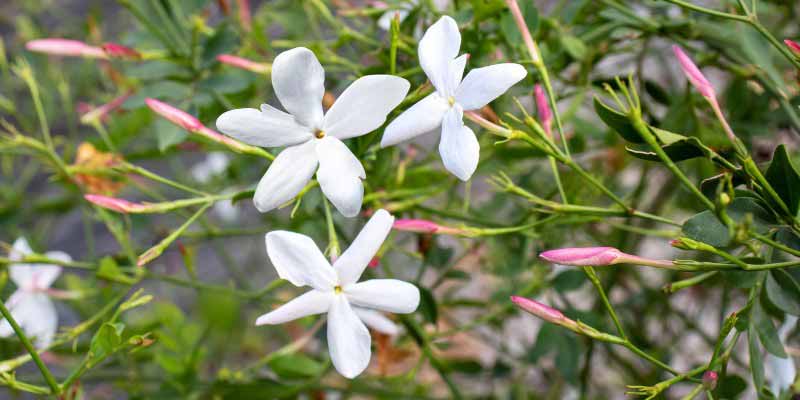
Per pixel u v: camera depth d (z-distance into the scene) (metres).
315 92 0.31
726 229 0.31
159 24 0.43
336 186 0.31
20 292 0.41
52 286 0.47
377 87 0.31
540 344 0.41
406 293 0.32
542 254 0.32
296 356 0.43
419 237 0.40
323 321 0.43
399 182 0.39
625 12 0.38
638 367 0.50
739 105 0.40
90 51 0.39
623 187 0.47
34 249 0.44
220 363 0.55
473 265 0.52
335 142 0.32
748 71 0.39
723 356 0.32
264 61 0.42
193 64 0.40
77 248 0.68
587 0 0.39
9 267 0.41
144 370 0.50
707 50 0.41
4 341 0.41
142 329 0.41
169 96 0.39
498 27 0.38
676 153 0.32
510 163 0.43
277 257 0.32
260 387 0.42
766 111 0.40
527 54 0.37
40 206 0.53
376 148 0.35
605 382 0.53
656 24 0.38
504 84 0.31
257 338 0.60
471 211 0.45
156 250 0.35
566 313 0.41
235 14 0.44
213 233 0.45
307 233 0.42
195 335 0.44
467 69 0.37
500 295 0.43
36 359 0.34
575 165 0.33
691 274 0.45
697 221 0.31
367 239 0.32
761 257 0.32
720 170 0.33
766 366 0.36
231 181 0.50
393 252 0.58
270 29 0.56
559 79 0.40
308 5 0.44
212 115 0.41
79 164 0.42
